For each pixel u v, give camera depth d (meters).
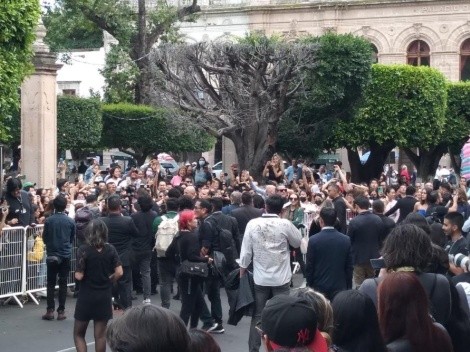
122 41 35.78
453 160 43.88
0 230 12.82
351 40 32.31
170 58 29.03
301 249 11.54
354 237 12.73
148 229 13.83
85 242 9.55
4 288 14.07
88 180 26.69
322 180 27.55
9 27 16.48
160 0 37.03
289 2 53.66
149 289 13.94
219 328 12.34
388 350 4.77
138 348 3.24
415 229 5.97
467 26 49.91
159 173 23.94
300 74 29.77
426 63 51.00
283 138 32.75
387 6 51.41
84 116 34.22
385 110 36.75
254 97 28.42
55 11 37.62
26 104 21.61
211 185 19.92
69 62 42.00
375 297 5.96
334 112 33.25
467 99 41.56
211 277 11.80
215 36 55.03
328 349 4.36
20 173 23.86
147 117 37.88
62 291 13.27
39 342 11.65
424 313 4.84
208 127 28.89
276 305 4.07
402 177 29.17
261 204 15.55
